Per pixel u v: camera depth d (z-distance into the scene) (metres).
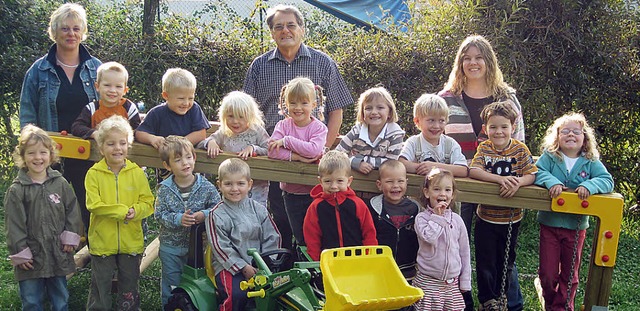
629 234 7.68
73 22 5.14
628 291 5.92
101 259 4.42
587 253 6.95
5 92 8.05
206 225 4.20
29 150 4.31
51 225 4.37
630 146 7.73
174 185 4.45
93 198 4.34
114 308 5.04
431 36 7.24
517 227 4.54
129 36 7.55
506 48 7.17
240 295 4.10
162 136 4.70
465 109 4.78
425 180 4.25
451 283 4.22
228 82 7.44
